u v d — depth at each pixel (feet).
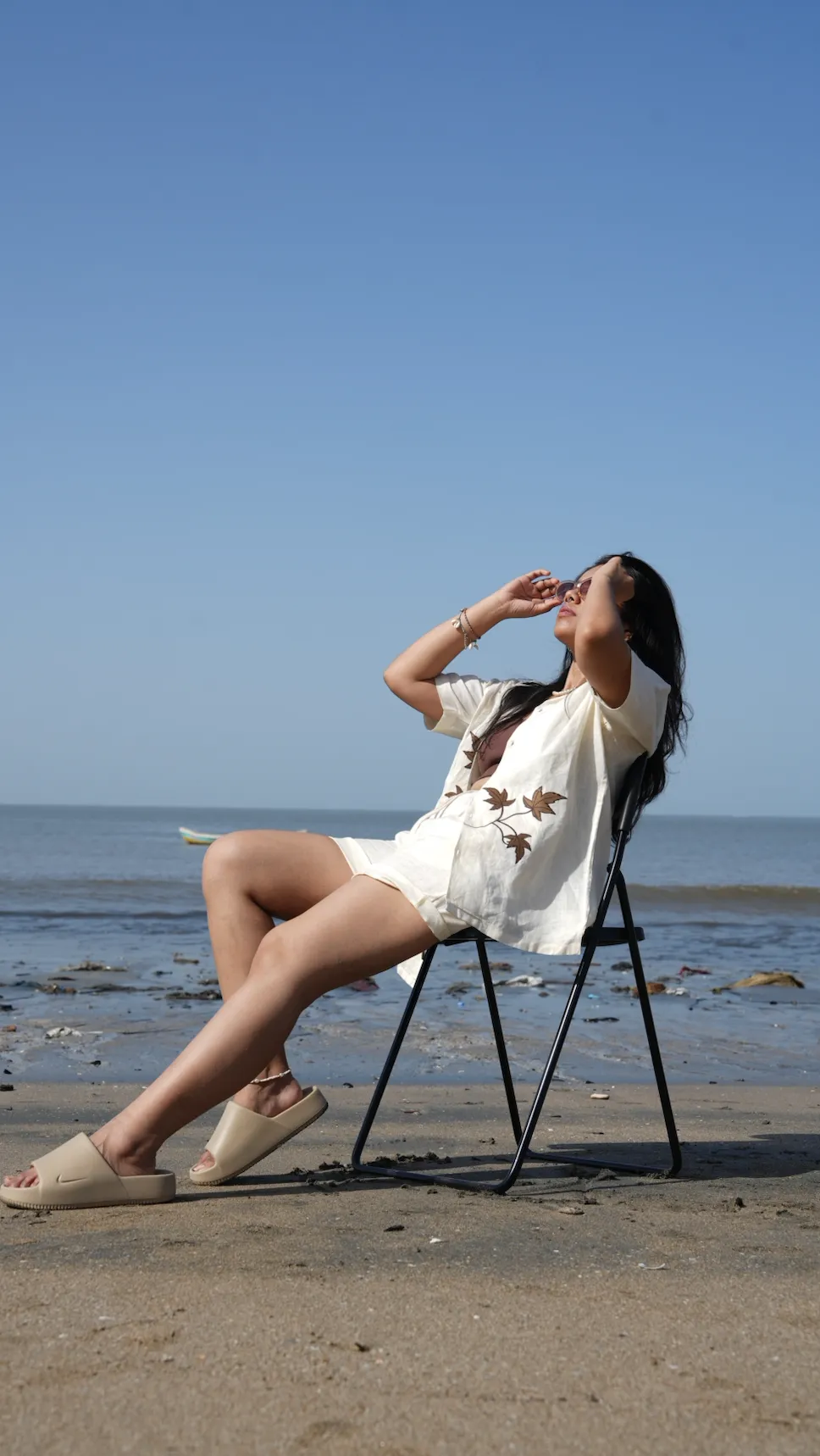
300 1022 23.36
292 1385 5.32
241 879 9.89
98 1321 6.05
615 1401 5.26
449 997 27.96
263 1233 7.88
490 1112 14.83
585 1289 6.78
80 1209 8.64
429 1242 7.72
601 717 9.82
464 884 9.18
